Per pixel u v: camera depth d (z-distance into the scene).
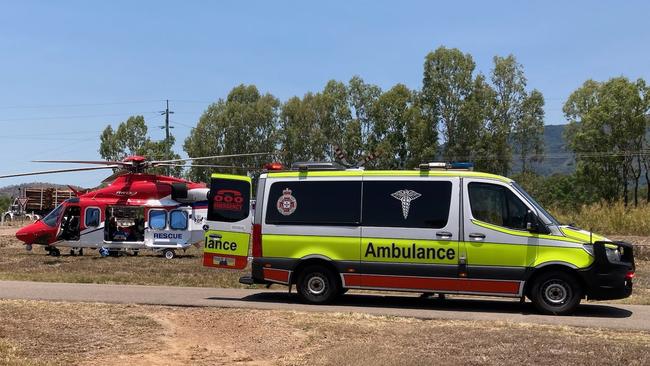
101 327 8.95
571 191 66.88
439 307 11.38
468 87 60.97
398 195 11.20
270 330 8.84
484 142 59.91
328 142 62.66
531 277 10.45
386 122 61.38
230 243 12.26
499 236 10.58
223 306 11.00
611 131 62.75
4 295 12.13
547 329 8.80
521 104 61.81
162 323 9.34
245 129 64.69
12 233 38.78
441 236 10.83
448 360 6.79
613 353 6.98
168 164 24.03
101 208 24.11
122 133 64.31
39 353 7.38
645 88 62.50
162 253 25.50
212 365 7.06
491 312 10.71
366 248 11.22
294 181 11.82
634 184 63.59
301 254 11.56
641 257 23.70
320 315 10.02
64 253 25.80
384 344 7.70
